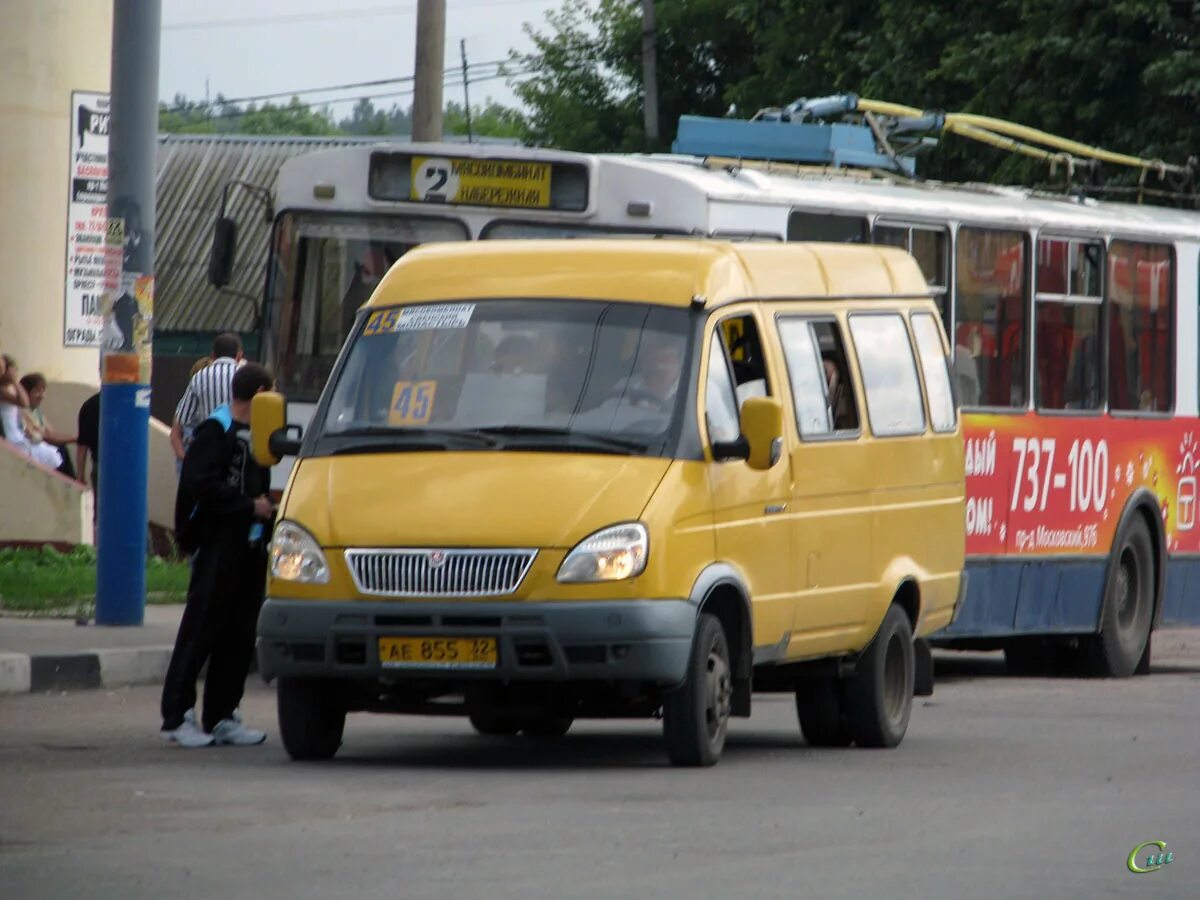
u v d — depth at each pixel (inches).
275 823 821.2
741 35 5022.1
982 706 1393.9
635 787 936.3
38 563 1881.2
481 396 1019.9
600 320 1035.3
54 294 2219.5
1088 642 1740.9
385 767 1009.5
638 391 1009.5
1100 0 2741.1
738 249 1084.5
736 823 832.9
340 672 970.7
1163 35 2719.0
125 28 1519.4
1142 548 1787.6
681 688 982.4
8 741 1102.4
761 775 989.2
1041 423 1678.2
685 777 976.3
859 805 892.0
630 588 950.4
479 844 773.3
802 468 1072.8
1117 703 1421.0
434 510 967.6
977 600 1604.3
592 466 978.7
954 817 861.8
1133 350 1790.1
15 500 1939.0
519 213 1465.3
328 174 1514.5
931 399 1227.9
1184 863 763.4
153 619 1588.3
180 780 948.0
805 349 1104.2
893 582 1146.7
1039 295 1694.1
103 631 1497.3
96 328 2258.9
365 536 968.9
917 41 2982.3
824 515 1090.7
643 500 964.0
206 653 1088.2
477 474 981.8
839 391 1127.0
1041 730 1235.9
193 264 3846.0
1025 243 1681.8
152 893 678.5
